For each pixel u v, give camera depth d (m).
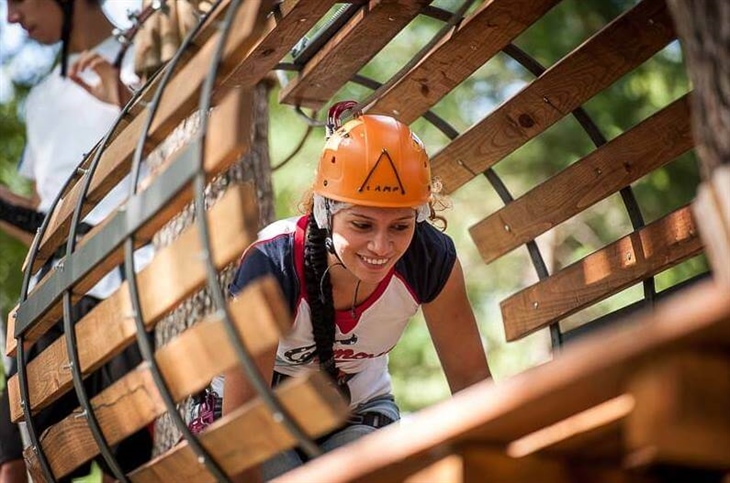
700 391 2.23
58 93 5.42
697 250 4.14
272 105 10.53
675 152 4.29
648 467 2.75
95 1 5.38
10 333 4.17
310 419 2.71
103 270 3.44
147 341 3.09
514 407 2.28
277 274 3.75
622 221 11.48
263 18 2.95
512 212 4.80
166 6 5.15
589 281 4.52
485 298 11.69
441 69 4.46
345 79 4.67
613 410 2.47
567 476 2.70
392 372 10.96
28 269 4.09
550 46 10.63
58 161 5.39
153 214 3.03
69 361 3.61
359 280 3.83
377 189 3.69
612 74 4.35
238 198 2.80
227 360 2.85
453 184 4.84
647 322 2.09
